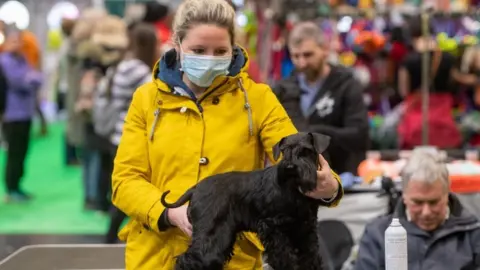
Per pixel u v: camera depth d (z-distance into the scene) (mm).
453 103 14672
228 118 4383
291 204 3650
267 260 3777
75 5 33719
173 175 4395
